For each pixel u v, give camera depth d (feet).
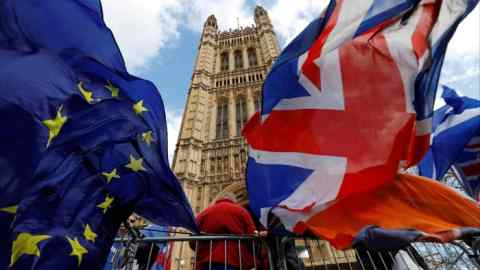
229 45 159.53
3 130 9.29
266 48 142.00
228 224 15.94
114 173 12.40
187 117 107.45
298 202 14.12
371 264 15.96
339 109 15.38
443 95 25.76
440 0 15.08
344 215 13.56
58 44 11.88
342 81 15.83
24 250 8.66
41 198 9.58
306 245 16.29
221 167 85.51
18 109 9.77
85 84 12.37
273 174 15.65
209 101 115.65
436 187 15.37
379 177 13.30
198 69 136.05
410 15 15.78
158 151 14.21
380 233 12.11
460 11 14.07
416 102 14.35
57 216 9.86
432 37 14.69
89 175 11.48
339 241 12.46
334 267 32.96
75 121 11.43
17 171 9.11
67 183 10.57
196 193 77.56
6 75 9.96
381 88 14.94
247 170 16.53
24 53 10.77
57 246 9.42
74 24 12.62
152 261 18.44
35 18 11.53
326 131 15.29
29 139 9.65
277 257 14.37
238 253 14.83
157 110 14.98
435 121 25.29
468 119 23.32
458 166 24.57
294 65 17.20
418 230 12.21
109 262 14.98
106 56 13.20
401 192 14.84
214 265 14.35
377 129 14.25
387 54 15.34
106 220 11.41
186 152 91.35
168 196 13.91
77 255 9.77
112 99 13.15
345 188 13.64
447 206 14.14
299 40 17.93
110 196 11.96
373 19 16.47
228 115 107.14
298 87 16.81
